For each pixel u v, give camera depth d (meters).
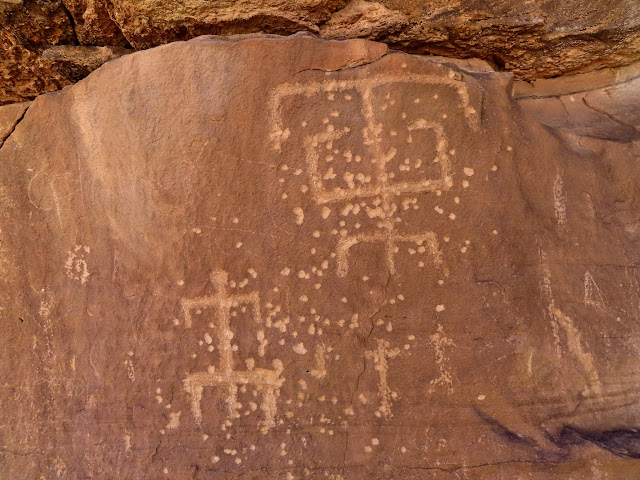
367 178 1.59
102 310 1.65
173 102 1.56
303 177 1.59
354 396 1.59
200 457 1.61
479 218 1.59
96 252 1.66
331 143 1.58
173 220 1.61
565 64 1.83
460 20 1.68
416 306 1.59
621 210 1.64
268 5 1.59
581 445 1.50
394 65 1.56
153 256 1.62
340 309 1.59
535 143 1.62
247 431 1.60
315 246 1.59
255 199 1.59
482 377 1.57
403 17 1.66
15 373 1.69
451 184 1.59
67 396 1.67
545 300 1.59
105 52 1.76
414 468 1.56
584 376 1.57
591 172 1.63
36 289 1.68
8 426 1.68
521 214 1.60
